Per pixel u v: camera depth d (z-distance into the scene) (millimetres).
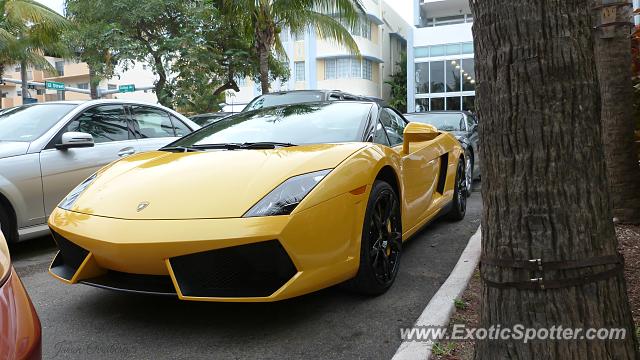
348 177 3010
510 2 1794
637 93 4637
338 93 9414
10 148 4488
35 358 1474
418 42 34094
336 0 13062
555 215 1788
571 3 1771
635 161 4742
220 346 2725
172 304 3311
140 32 16688
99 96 21594
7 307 1474
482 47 1900
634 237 4352
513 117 1819
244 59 17438
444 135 5422
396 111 4910
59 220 3031
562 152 1778
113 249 2666
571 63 1766
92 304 3357
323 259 2787
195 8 15906
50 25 15062
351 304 3268
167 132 6047
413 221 4129
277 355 2615
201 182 2904
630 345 1854
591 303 1788
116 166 3523
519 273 1839
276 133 3867
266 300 2572
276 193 2740
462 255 4141
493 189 1910
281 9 13211
